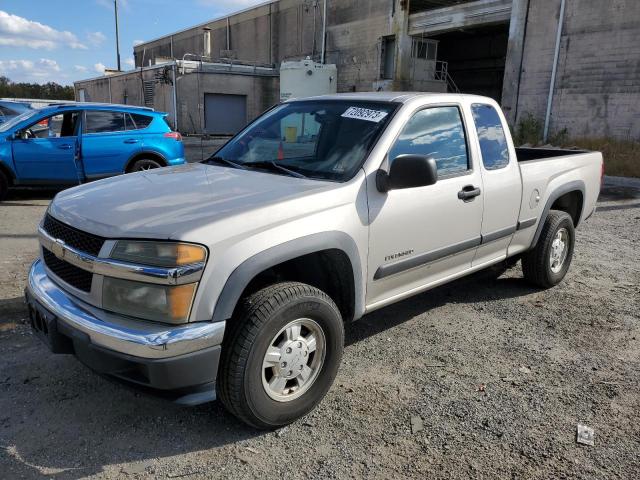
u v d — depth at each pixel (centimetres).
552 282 552
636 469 279
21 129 905
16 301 467
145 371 261
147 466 275
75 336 274
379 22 2819
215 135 3225
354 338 431
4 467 270
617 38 1722
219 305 268
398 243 364
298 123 409
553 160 531
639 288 562
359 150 358
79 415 316
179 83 3219
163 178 360
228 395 284
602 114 1788
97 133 945
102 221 284
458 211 407
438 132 402
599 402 342
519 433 308
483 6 2250
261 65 3519
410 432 307
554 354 409
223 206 292
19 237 697
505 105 2089
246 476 269
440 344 423
